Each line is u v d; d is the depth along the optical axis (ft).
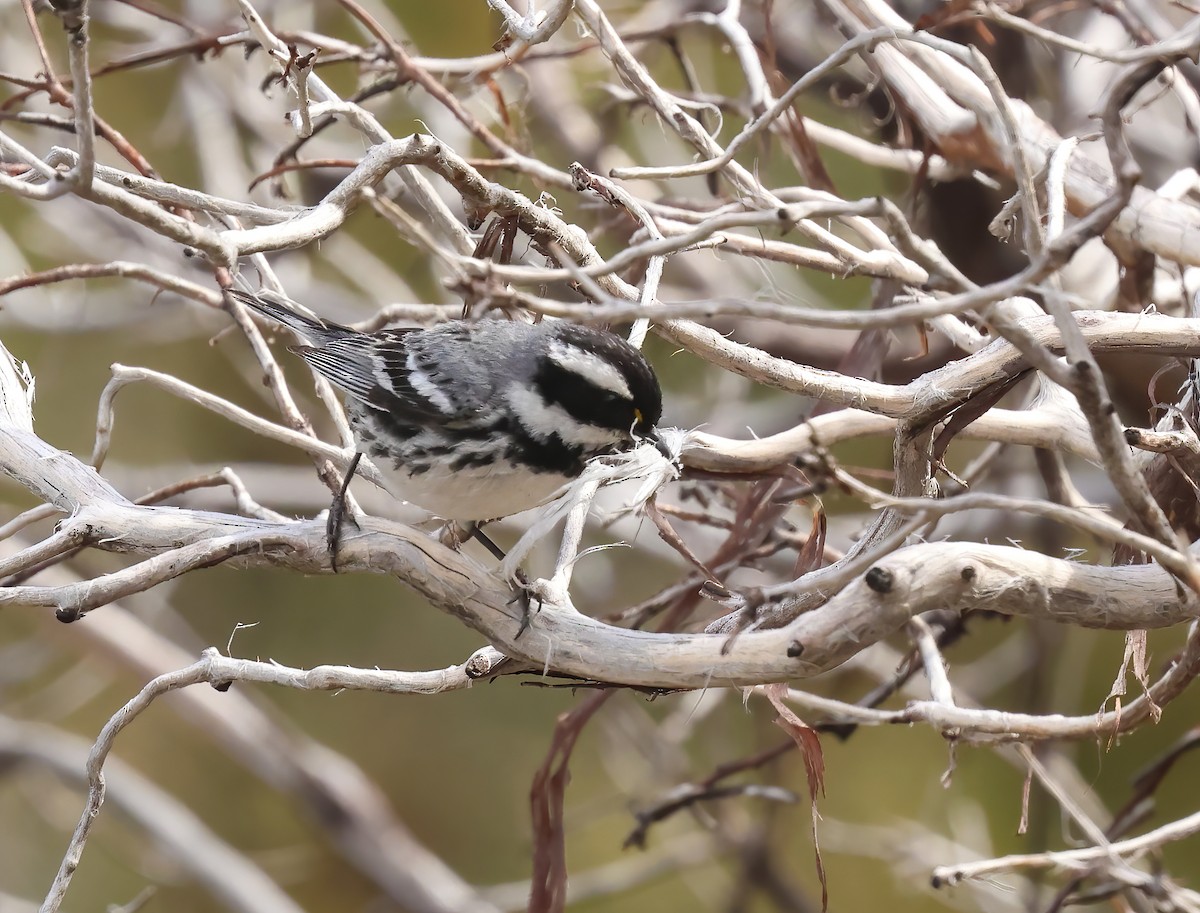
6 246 52.60
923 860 41.78
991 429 27.45
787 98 23.44
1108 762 46.42
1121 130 18.31
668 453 26.08
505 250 26.25
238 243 21.47
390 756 57.41
